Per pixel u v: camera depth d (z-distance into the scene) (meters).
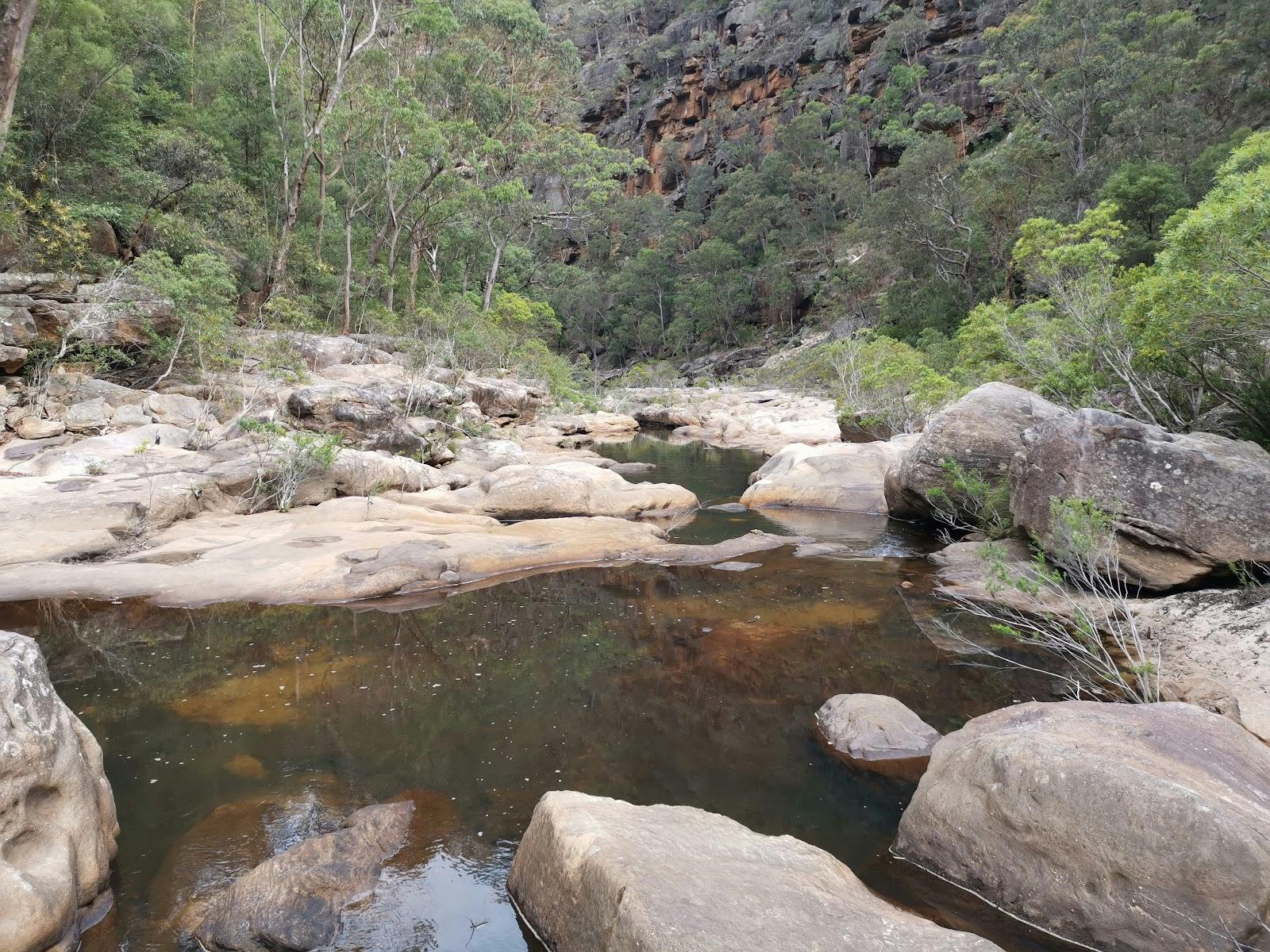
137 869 3.45
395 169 28.23
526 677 5.79
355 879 3.34
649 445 21.95
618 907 2.58
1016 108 44.97
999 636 6.45
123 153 21.16
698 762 4.49
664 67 81.12
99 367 14.46
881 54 62.75
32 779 2.95
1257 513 6.28
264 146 28.39
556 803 3.33
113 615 7.09
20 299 13.55
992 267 37.56
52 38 19.58
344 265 29.16
